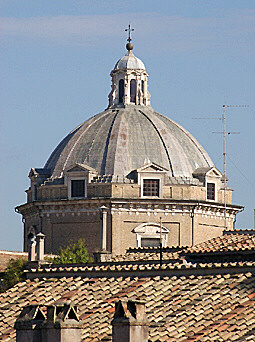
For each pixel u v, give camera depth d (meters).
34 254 172.00
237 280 107.94
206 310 103.00
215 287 107.56
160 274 114.31
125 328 85.12
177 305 105.38
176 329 99.69
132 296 110.19
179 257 138.88
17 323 86.31
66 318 85.19
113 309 107.88
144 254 161.50
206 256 136.62
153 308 105.94
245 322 98.38
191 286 109.44
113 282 115.62
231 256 133.75
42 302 114.06
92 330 103.19
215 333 97.25
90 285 116.25
